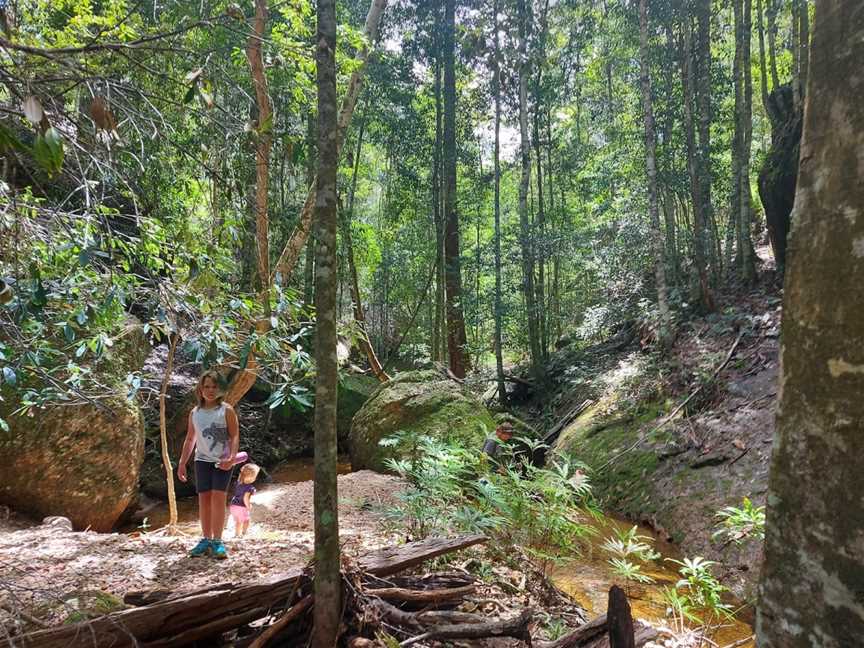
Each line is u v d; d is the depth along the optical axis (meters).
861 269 0.87
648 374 9.11
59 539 4.54
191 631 2.54
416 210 16.77
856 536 0.86
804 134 1.01
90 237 2.36
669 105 10.61
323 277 2.37
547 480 4.03
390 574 3.00
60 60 1.93
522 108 12.17
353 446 9.41
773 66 10.55
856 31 0.91
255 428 10.52
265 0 4.86
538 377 12.42
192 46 2.79
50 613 2.76
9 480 5.73
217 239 3.09
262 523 6.13
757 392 7.20
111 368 6.27
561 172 15.57
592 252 12.48
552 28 14.43
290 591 2.74
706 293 9.70
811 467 0.94
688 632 3.38
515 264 13.67
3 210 2.36
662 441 7.53
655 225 9.12
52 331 3.07
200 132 2.95
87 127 2.50
